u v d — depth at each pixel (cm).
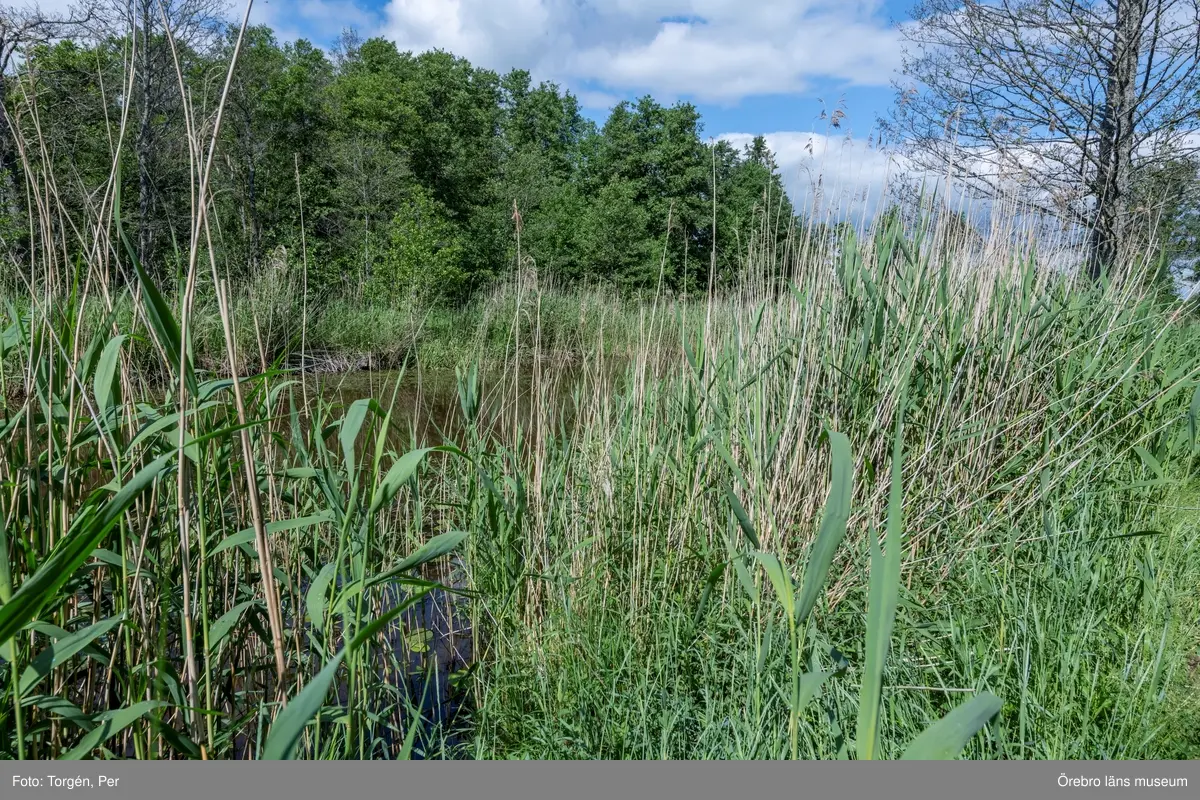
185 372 171
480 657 343
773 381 358
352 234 1995
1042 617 283
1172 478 421
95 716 164
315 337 1081
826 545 153
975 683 240
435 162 3155
